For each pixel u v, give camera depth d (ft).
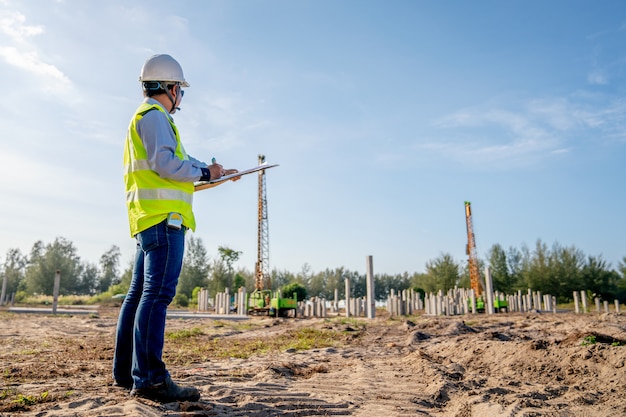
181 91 11.80
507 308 111.24
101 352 22.99
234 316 83.56
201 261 206.28
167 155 10.23
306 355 23.67
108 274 304.71
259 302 100.37
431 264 192.75
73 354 22.04
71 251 265.13
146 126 10.37
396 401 12.25
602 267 167.63
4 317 60.90
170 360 20.77
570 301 168.66
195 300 157.99
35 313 75.56
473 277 155.22
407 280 273.95
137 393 10.16
